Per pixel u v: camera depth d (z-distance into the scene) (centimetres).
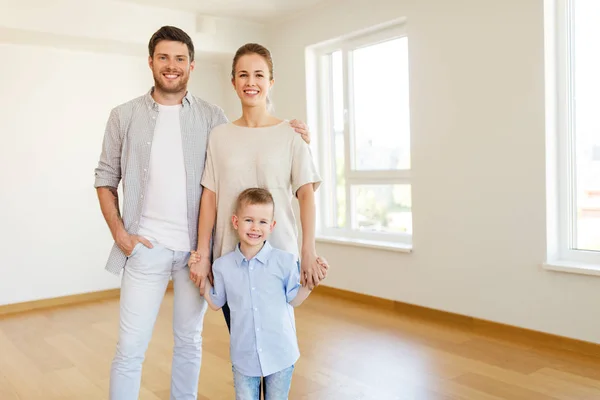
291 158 194
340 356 328
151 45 203
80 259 506
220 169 198
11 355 350
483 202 370
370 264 456
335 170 516
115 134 210
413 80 411
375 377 292
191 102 213
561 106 338
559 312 332
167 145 207
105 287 521
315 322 404
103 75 514
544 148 334
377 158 468
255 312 188
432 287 407
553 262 337
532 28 336
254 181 193
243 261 190
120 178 219
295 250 198
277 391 190
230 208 194
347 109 488
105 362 332
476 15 366
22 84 472
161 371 311
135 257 204
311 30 496
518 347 335
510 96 350
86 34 443
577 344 324
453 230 390
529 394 264
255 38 540
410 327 384
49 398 278
